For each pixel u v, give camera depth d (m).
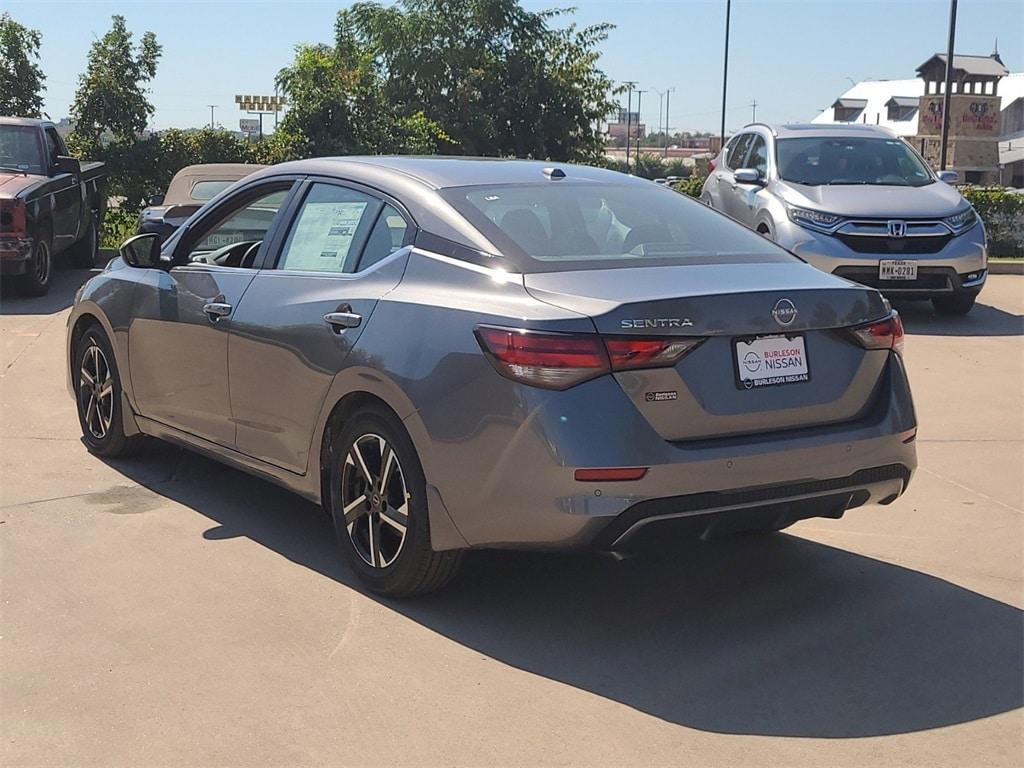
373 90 24.28
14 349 9.24
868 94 84.00
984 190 17.50
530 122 42.56
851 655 4.01
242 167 12.05
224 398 5.09
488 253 4.18
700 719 3.54
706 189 13.49
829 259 10.61
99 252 16.80
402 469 4.18
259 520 5.30
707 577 4.74
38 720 3.47
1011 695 3.73
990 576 4.80
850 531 5.35
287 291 4.78
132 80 21.34
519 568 4.78
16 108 23.33
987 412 7.73
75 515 5.33
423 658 3.92
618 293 3.88
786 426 4.04
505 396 3.81
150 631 4.10
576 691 3.71
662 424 3.81
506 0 41.94
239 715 3.51
